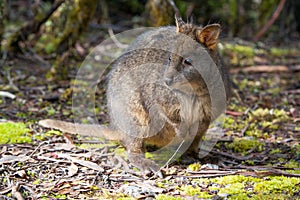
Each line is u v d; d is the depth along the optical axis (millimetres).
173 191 7039
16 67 13672
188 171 7805
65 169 7609
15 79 12703
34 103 11086
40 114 10359
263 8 18750
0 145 8414
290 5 20500
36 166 7656
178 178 7531
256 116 10758
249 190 7102
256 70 15039
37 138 8859
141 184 7266
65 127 9141
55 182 7180
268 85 13688
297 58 16891
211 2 19000
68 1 14164
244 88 13289
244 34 19141
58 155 8039
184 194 6934
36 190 6926
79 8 14047
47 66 13930
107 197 6805
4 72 13031
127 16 19125
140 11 19109
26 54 14477
